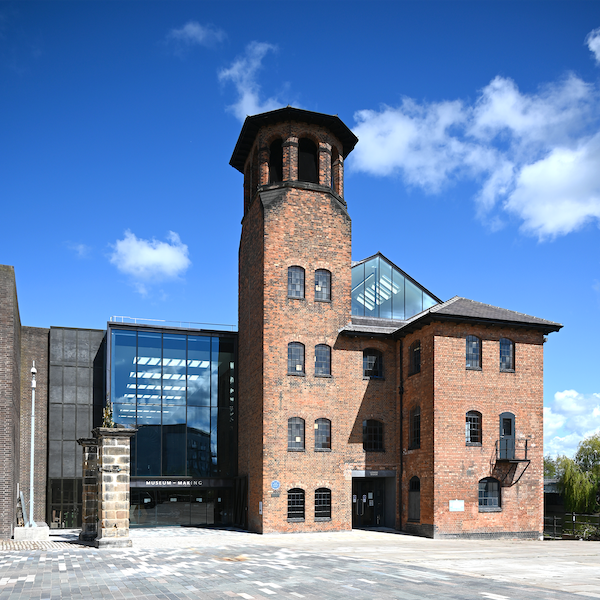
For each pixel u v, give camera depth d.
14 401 25.53
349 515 27.75
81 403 32.94
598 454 42.31
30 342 32.81
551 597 10.55
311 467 27.53
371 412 29.08
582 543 23.27
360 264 32.28
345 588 11.58
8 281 24.48
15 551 18.23
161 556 16.94
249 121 30.55
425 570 14.20
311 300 29.08
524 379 26.98
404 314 32.78
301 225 29.55
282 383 27.80
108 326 30.59
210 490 31.58
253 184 32.09
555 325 27.34
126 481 19.80
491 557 17.33
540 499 26.22
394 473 28.78
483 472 25.56
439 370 25.73
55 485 31.67
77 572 13.66
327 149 30.91
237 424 31.91
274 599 10.46
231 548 19.59
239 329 32.91
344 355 29.19
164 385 31.11
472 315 26.05
